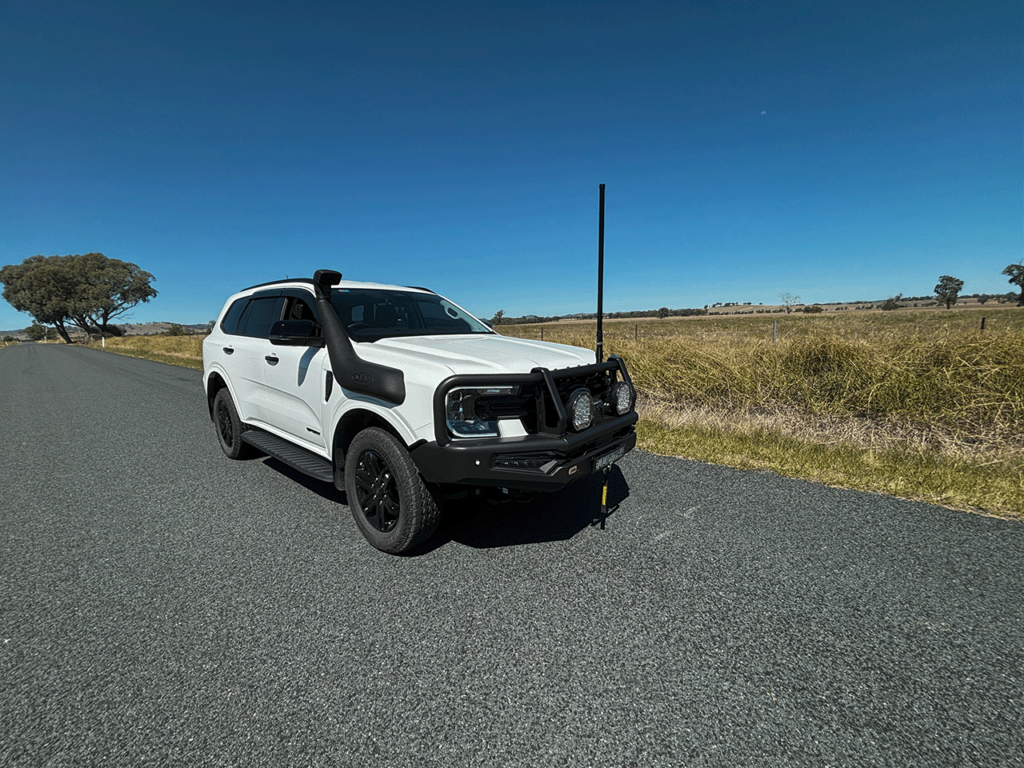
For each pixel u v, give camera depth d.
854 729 1.69
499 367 2.77
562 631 2.24
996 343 6.05
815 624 2.26
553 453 2.74
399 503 2.83
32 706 1.82
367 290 4.07
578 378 3.11
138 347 33.59
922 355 6.29
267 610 2.42
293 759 1.59
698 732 1.69
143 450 5.56
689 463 4.62
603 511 3.28
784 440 5.04
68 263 94.38
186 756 1.60
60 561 2.95
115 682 1.94
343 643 2.17
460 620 2.32
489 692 1.87
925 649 2.09
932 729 1.69
